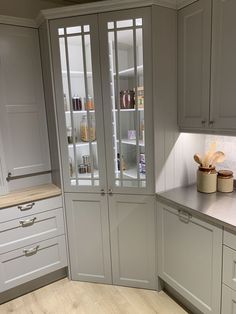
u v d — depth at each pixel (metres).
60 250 2.34
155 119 1.93
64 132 2.14
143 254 2.18
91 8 1.87
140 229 2.13
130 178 2.09
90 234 2.27
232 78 1.62
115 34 1.89
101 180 2.13
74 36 1.98
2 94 2.12
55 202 2.25
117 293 2.23
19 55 2.16
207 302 1.74
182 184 2.19
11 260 2.11
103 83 1.97
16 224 2.09
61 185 2.24
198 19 1.77
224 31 1.62
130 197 2.10
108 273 2.31
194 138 2.19
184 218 1.81
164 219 2.00
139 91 1.96
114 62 1.96
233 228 1.45
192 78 1.88
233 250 1.50
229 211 1.66
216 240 1.60
